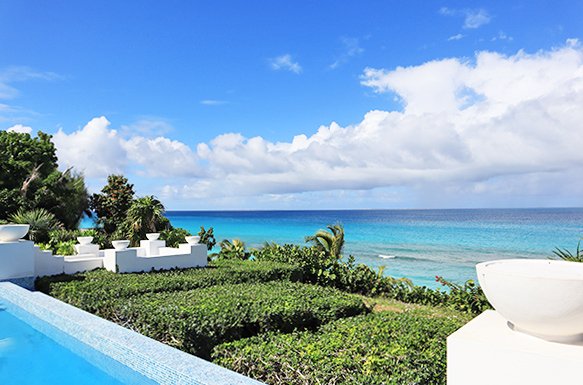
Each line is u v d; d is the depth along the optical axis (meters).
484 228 54.81
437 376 3.49
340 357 3.82
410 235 50.81
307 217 89.88
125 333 5.14
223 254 14.54
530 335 1.72
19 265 9.04
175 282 8.39
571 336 1.62
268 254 13.19
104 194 24.56
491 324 1.88
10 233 9.05
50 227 16.28
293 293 7.27
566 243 42.44
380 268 11.23
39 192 21.34
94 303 6.72
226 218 91.25
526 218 68.31
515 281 1.59
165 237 16.42
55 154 24.62
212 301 6.32
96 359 5.07
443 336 4.62
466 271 28.36
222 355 4.30
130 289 7.60
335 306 6.47
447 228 56.28
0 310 7.58
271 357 3.86
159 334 5.43
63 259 9.89
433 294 9.89
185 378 3.76
